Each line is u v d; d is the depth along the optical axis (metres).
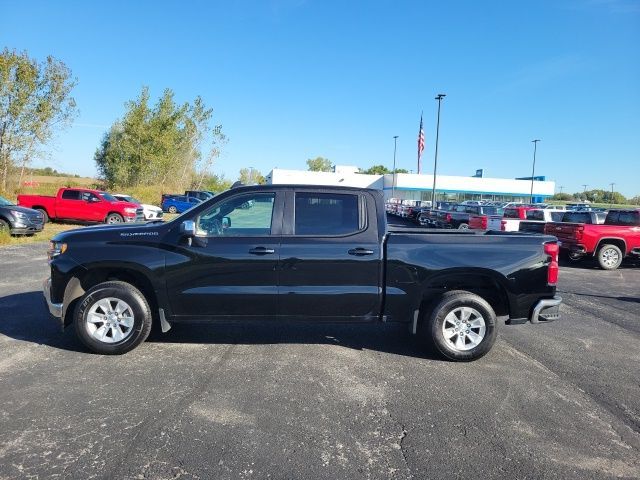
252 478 2.91
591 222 14.52
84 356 4.95
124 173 44.53
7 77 29.62
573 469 3.10
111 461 3.04
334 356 5.17
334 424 3.62
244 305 4.98
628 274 12.23
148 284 5.10
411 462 3.13
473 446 3.36
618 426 3.72
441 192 66.88
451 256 5.00
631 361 5.30
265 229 5.04
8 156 31.09
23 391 4.06
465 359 5.08
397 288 5.00
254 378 4.48
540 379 4.66
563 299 8.80
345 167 80.12
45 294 5.09
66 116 32.16
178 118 45.44
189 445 3.26
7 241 14.78
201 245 4.93
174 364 4.79
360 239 5.01
